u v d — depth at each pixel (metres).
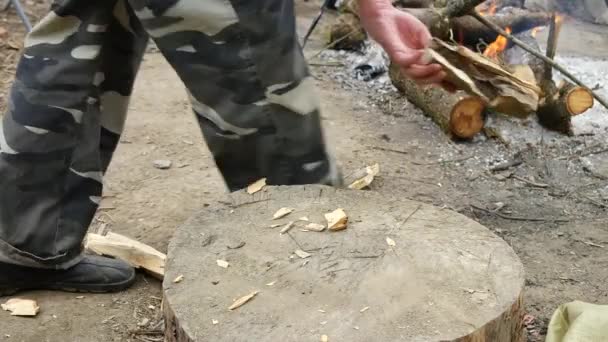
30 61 2.29
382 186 3.10
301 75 2.24
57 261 2.43
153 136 3.41
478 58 2.84
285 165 2.30
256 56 2.19
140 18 2.19
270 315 1.93
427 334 1.88
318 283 1.99
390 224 2.15
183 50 2.19
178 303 1.96
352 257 2.05
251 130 2.26
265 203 2.22
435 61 2.46
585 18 4.94
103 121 2.44
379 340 1.87
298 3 5.52
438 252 2.06
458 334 1.88
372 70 4.00
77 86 2.30
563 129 3.44
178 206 2.95
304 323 1.91
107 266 2.52
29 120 2.30
